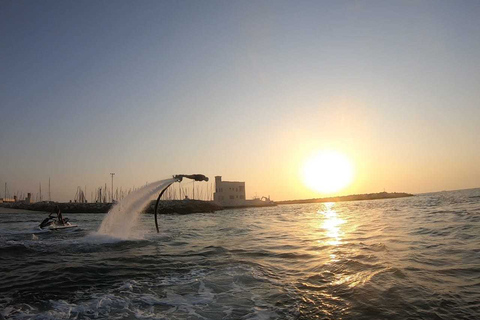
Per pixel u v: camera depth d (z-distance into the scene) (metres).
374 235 17.27
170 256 12.76
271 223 29.67
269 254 12.91
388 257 11.27
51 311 6.86
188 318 6.42
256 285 8.55
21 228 26.81
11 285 8.90
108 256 13.01
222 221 35.75
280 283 8.69
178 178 18.05
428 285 7.93
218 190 109.12
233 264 11.09
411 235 16.47
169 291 8.16
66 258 12.78
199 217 50.62
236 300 7.41
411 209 40.34
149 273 10.02
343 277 8.95
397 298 7.09
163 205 79.44
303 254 12.64
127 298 7.65
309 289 8.05
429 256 11.23
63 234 21.55
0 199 132.62
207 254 13.12
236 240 17.34
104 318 6.45
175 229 25.20
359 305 6.78
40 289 8.47
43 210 88.81
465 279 8.37
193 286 8.55
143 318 6.45
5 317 6.52
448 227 18.47
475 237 14.60
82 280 9.29
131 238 18.55
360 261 10.79
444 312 6.28
